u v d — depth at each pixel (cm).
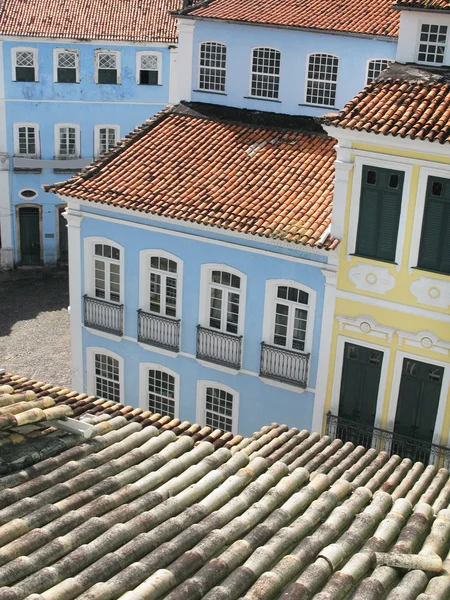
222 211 1855
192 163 2052
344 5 2234
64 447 911
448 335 1645
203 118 2236
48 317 3086
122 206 1941
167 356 2048
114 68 3394
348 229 1691
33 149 3403
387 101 1648
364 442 1808
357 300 1730
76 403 1175
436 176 1563
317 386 1839
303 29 2100
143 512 808
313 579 706
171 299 2016
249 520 806
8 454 872
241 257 1858
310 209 1820
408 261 1644
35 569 693
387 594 714
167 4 3550
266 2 2294
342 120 1598
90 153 3481
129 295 2066
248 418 1972
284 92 2189
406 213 1616
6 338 2900
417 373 1712
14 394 1021
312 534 796
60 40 3278
